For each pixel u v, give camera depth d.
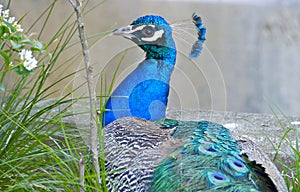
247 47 14.83
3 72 6.73
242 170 6.14
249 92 14.92
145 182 6.21
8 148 7.24
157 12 14.17
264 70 14.91
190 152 6.45
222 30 14.68
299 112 14.81
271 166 6.66
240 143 6.85
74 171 7.22
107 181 6.70
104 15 13.95
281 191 6.23
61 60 11.84
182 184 5.91
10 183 7.02
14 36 6.54
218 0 14.55
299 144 8.66
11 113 7.35
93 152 6.21
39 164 7.13
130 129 7.08
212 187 5.82
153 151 6.57
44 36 13.40
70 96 9.37
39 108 8.52
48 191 6.74
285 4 15.09
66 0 13.48
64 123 8.32
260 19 14.81
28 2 13.52
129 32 7.83
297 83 14.96
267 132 9.10
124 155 6.68
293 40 14.98
